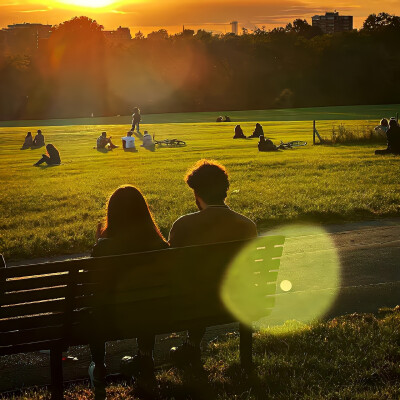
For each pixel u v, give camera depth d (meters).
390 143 26.09
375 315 6.72
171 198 16.12
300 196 15.42
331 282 8.46
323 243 10.90
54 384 4.64
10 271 4.26
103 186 19.75
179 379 5.02
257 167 22.83
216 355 5.56
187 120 66.88
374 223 12.63
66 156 32.12
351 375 4.85
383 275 8.73
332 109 81.25
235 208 14.17
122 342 6.42
